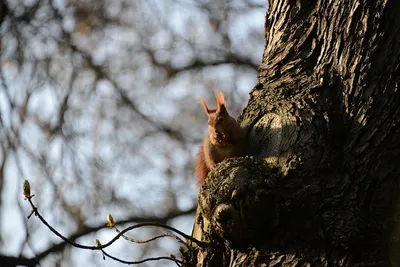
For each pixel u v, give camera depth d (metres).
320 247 6.14
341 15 7.39
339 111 6.95
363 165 6.54
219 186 6.50
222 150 7.79
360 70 7.02
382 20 7.15
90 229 14.56
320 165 6.54
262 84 7.66
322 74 7.25
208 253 6.71
